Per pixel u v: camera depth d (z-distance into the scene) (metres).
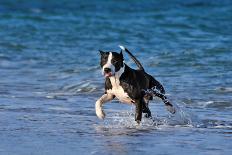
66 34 27.53
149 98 12.05
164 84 15.41
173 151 8.73
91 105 13.20
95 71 17.86
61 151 8.63
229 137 9.82
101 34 27.19
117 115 12.06
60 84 16.05
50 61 20.12
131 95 11.15
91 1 45.62
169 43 23.42
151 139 9.62
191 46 22.19
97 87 15.37
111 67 10.88
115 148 8.90
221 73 16.64
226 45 22.03
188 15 34.75
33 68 18.92
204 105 13.10
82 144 9.14
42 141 9.32
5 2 45.78
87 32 28.05
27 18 35.00
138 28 28.98
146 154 8.53
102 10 39.91
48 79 16.92
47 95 14.48
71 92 15.01
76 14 37.62
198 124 11.11
